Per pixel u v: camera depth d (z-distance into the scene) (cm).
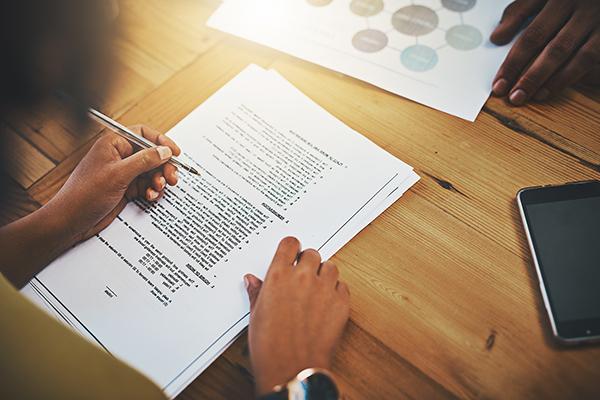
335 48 76
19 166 71
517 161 67
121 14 81
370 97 73
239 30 79
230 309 61
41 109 45
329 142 70
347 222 65
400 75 74
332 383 52
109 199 65
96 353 47
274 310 57
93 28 40
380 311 60
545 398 55
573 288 57
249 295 61
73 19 38
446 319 59
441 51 75
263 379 53
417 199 66
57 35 38
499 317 59
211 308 61
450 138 70
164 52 78
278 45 77
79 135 72
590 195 61
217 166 69
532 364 56
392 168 68
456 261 62
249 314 60
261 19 79
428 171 68
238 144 71
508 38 74
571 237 60
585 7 70
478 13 77
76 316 61
